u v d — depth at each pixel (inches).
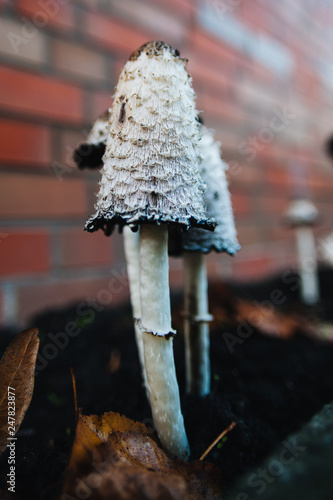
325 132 49.6
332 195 50.6
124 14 28.4
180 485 9.3
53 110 25.0
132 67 11.0
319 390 17.0
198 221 10.6
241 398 15.3
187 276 14.8
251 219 36.5
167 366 11.3
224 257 33.8
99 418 11.1
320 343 22.2
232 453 12.3
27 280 24.0
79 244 26.1
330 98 51.8
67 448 12.2
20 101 23.8
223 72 34.6
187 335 14.9
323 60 50.4
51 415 15.1
